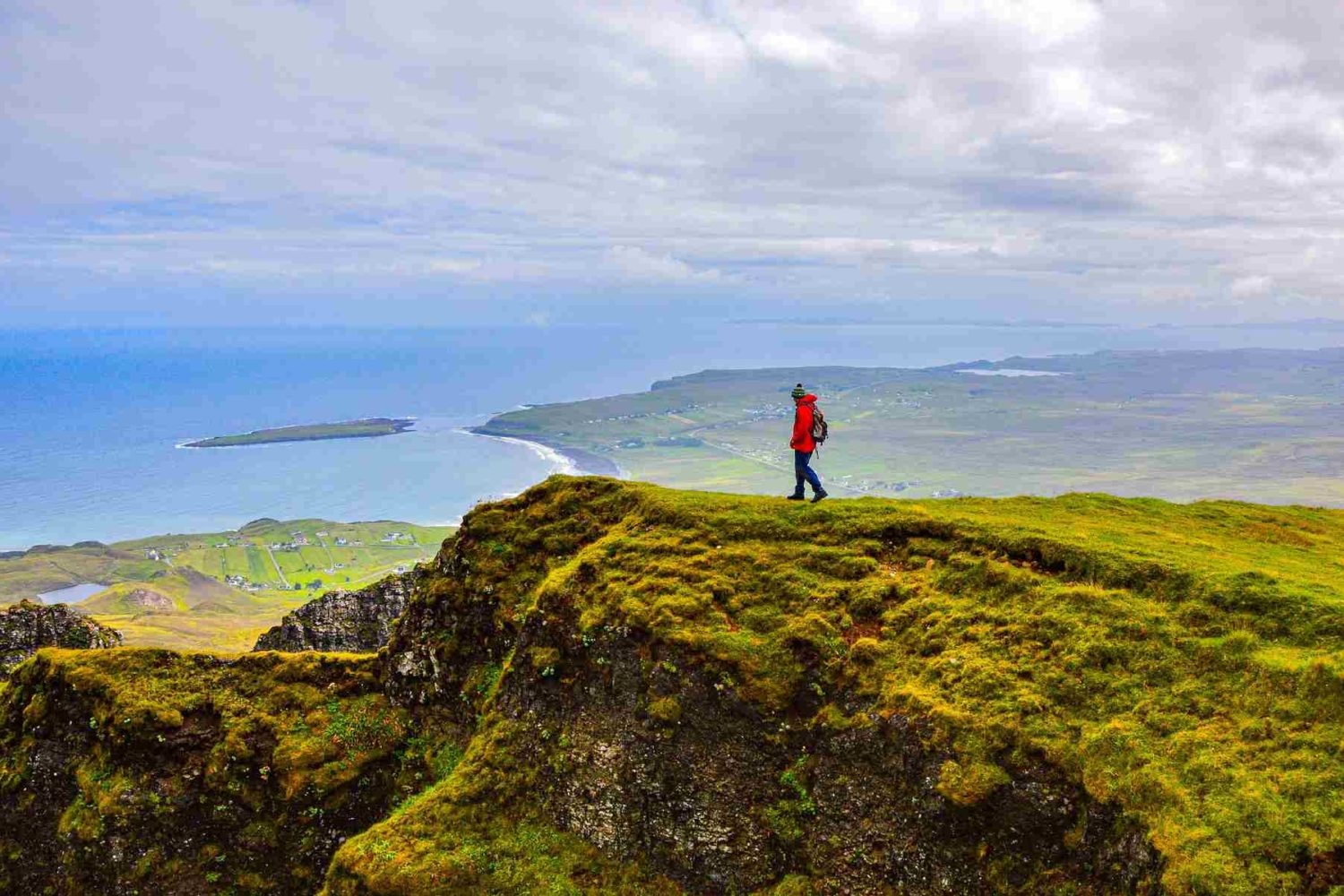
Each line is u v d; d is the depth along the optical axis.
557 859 25.98
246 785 31.11
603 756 26.77
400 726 33.34
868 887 21.94
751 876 23.81
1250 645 20.83
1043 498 36.81
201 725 32.16
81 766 32.34
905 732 22.28
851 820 22.77
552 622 29.59
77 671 33.59
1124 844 18.19
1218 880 15.89
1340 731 17.78
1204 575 23.66
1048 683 21.78
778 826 23.73
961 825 20.66
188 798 30.92
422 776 31.88
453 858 25.50
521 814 27.58
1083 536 27.80
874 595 26.50
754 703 24.94
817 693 24.73
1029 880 19.50
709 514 31.81
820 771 23.69
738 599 27.61
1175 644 21.73
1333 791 16.56
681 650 26.08
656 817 25.41
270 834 30.56
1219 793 17.52
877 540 29.30
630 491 35.28
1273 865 15.90
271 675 34.34
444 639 33.97
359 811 31.44
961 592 26.06
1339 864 15.38
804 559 28.88
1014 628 23.72
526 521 35.62
